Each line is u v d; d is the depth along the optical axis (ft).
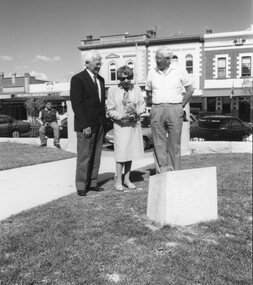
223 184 23.94
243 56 116.06
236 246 14.61
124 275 11.65
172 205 16.05
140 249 13.39
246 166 30.40
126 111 20.42
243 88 113.09
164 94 20.07
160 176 16.15
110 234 14.38
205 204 16.96
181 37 119.44
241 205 19.90
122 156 20.83
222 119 48.80
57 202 18.48
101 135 21.09
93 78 20.10
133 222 15.76
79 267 11.71
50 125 44.34
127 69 20.61
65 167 30.50
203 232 15.76
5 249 12.53
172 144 20.34
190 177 16.48
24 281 10.80
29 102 77.82
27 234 13.78
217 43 117.70
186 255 13.32
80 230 14.55
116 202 18.63
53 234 13.92
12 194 20.53
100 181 24.09
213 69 118.62
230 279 12.35
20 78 119.03
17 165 30.55
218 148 40.78
